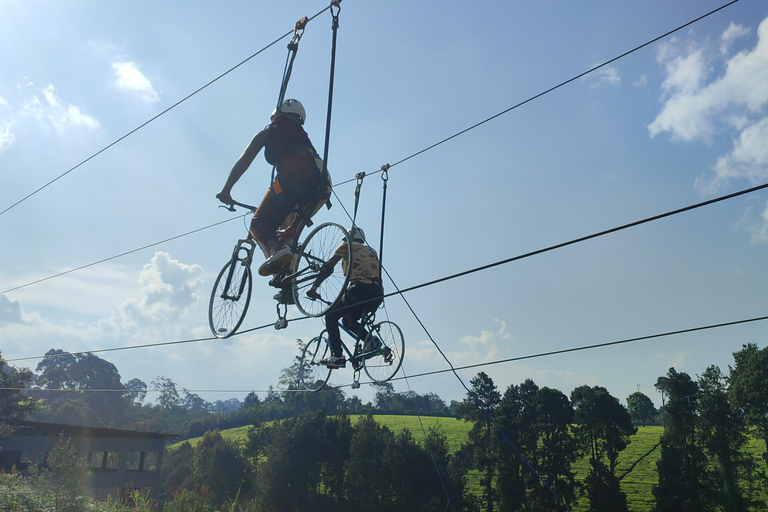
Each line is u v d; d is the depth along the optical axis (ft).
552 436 206.59
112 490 138.10
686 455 200.03
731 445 197.67
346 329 28.73
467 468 214.69
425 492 184.24
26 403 186.91
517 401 217.36
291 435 209.87
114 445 149.89
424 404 353.31
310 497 201.77
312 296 24.02
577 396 219.41
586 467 232.94
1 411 182.60
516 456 195.93
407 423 299.99
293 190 21.04
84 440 145.89
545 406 208.44
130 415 462.60
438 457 197.36
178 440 346.54
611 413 205.87
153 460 238.89
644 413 367.66
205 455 213.25
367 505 189.16
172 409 547.49
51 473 66.49
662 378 216.74
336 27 21.81
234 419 375.66
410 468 185.68
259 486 200.75
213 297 27.63
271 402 388.78
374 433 202.39
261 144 21.54
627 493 202.69
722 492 186.09
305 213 21.59
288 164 21.08
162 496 156.25
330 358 26.89
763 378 195.31
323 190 21.08
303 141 21.68
